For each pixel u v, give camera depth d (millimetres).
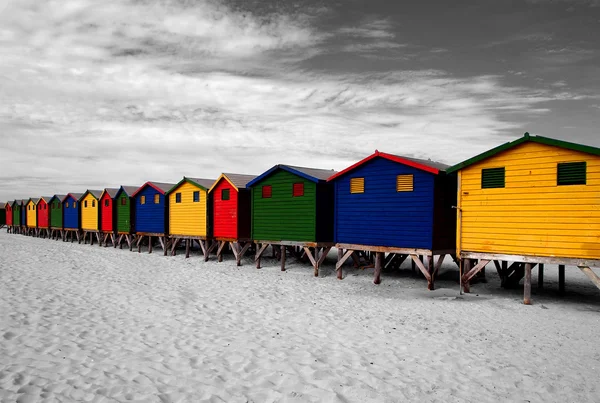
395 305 13969
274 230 22266
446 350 9383
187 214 27906
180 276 19734
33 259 23078
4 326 10188
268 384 7500
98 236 38469
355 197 18969
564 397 7160
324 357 8867
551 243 13508
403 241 17281
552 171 13500
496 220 14703
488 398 7090
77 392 6980
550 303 14445
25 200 56688
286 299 14742
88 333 10164
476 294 16000
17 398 6633
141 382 7484
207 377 7773
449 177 17547
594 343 9969
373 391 7266
